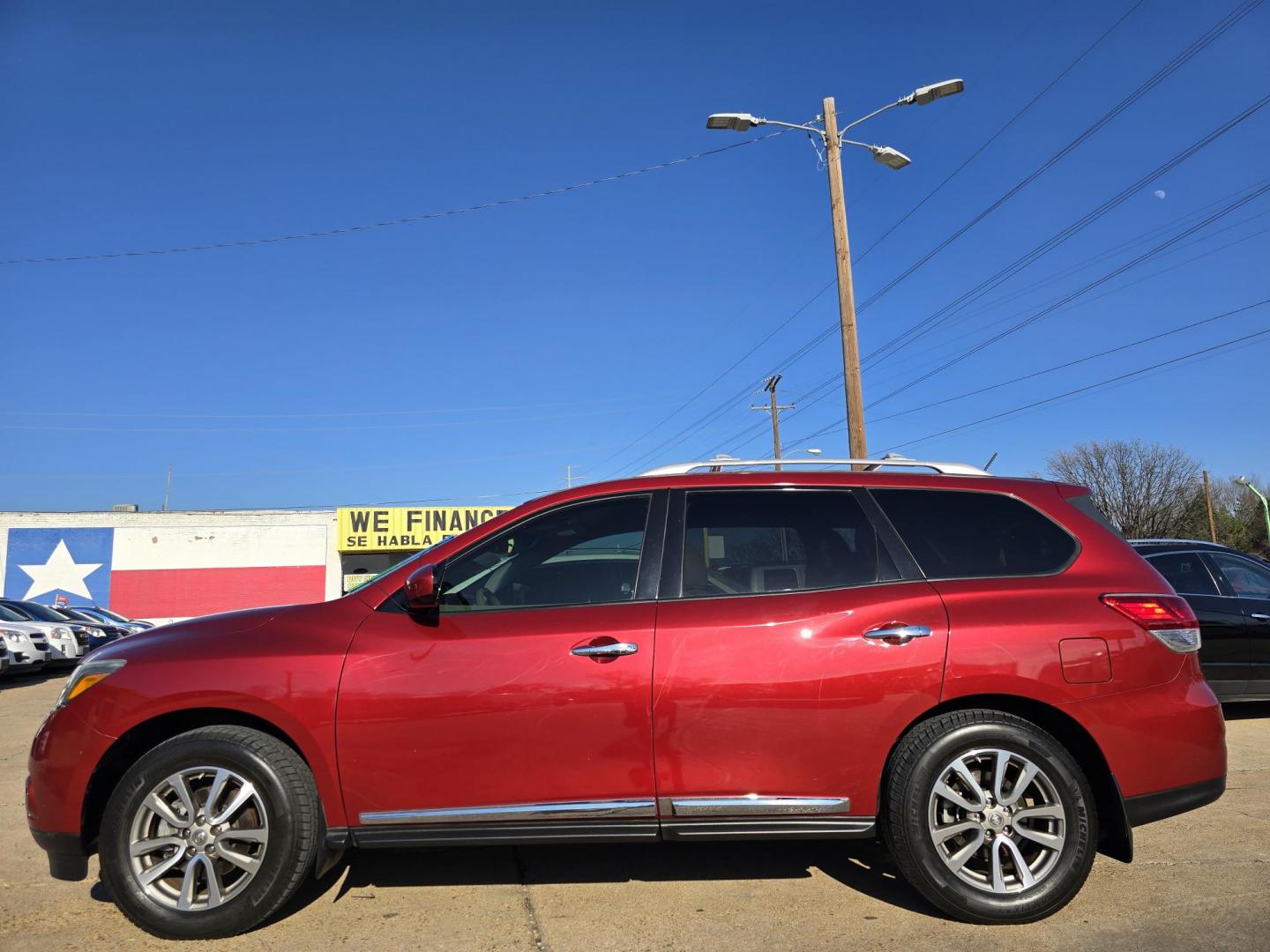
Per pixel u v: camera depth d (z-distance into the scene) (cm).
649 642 351
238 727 352
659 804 345
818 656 348
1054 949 322
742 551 377
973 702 360
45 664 1546
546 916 360
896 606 358
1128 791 349
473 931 346
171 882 350
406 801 346
